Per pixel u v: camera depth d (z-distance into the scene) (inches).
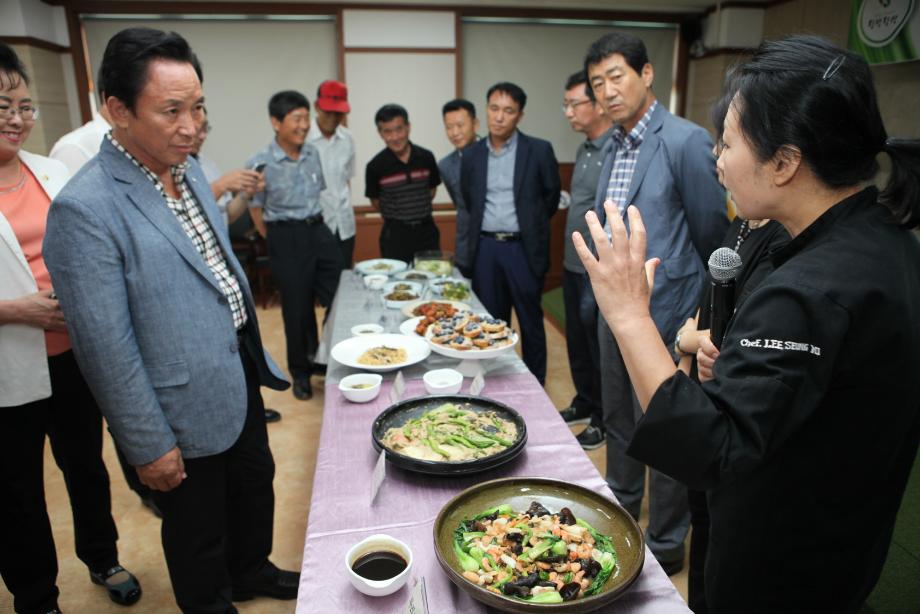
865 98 28.7
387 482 49.3
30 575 66.6
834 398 30.7
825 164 29.5
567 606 32.0
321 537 42.7
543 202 125.6
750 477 34.3
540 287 128.1
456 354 69.6
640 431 30.6
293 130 124.2
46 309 60.8
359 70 201.2
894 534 82.7
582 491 43.4
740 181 31.9
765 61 30.1
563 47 212.1
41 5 177.5
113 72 46.2
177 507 56.1
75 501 73.4
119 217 48.8
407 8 198.4
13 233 61.6
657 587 37.9
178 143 49.3
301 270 132.6
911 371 30.2
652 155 74.9
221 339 55.1
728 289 43.1
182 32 193.8
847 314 28.5
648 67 74.4
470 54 208.2
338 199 152.3
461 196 137.5
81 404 70.1
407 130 148.2
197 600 59.1
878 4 152.2
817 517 33.1
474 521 40.6
